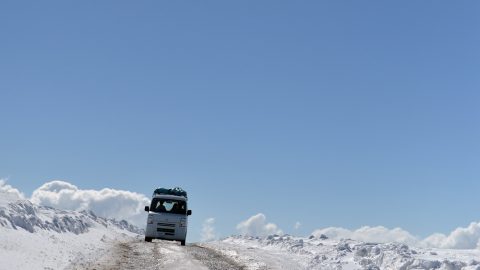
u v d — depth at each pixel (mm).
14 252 17484
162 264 20250
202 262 21734
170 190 34250
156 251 25188
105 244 28500
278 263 23719
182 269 19188
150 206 33312
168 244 31125
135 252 24359
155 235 32094
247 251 29281
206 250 28000
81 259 19844
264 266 22250
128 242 31953
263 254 27922
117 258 21453
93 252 23078
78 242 26109
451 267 20047
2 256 16203
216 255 25359
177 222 32125
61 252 20703
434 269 20406
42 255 18609
